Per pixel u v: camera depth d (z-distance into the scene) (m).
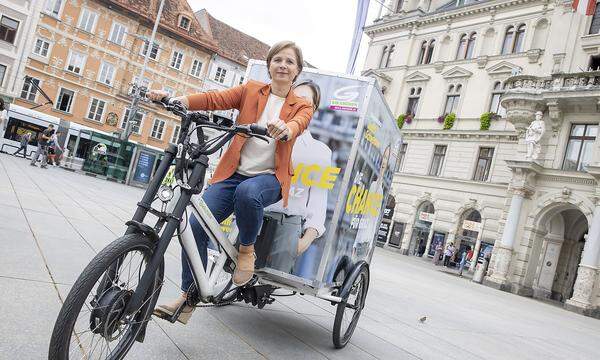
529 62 25.16
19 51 30.61
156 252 2.26
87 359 2.20
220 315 3.92
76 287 1.89
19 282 3.34
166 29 36.47
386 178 4.82
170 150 2.36
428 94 29.61
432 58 30.23
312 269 3.52
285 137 2.51
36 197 8.42
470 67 27.86
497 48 26.97
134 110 24.77
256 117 3.02
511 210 19.95
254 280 3.51
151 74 36.59
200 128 2.48
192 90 38.59
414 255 27.31
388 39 33.09
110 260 2.00
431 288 11.51
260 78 4.14
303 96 3.76
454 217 25.72
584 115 19.23
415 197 27.75
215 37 42.16
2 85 30.27
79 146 33.25
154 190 2.29
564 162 19.58
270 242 3.48
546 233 20.03
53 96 32.41
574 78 19.59
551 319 11.37
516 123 21.19
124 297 2.15
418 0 32.88
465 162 26.19
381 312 6.30
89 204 9.48
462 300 10.56
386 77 31.66
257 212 2.73
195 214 2.60
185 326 3.36
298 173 3.67
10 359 2.19
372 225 4.79
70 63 32.94
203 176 2.43
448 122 27.53
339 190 3.57
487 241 24.02
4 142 29.36
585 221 21.31
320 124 3.69
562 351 6.74
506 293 17.52
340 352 3.81
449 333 5.96
